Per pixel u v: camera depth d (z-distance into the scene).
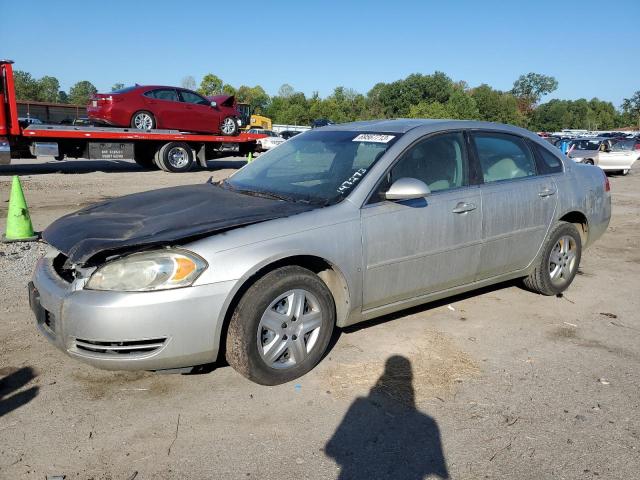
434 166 4.16
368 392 3.36
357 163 3.97
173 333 3.00
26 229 7.21
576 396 3.36
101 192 12.20
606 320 4.64
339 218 3.55
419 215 3.90
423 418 3.10
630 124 120.88
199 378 3.50
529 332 4.34
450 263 4.16
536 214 4.74
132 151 17.00
